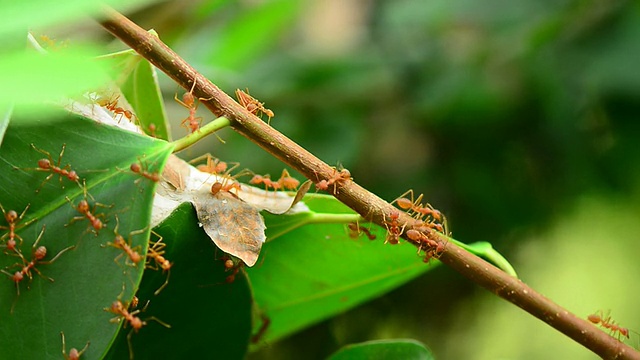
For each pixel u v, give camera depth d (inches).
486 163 34.2
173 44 31.9
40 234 16.0
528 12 34.4
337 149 33.5
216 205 17.0
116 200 16.0
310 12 41.2
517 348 38.0
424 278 34.4
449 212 34.7
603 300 38.9
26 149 16.2
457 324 35.3
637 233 35.8
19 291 15.9
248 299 17.6
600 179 34.0
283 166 32.3
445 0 35.5
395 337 34.4
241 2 33.8
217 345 17.8
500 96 33.3
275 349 31.7
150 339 17.5
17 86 9.5
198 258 17.1
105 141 16.3
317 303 20.0
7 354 15.7
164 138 19.0
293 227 17.9
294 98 34.3
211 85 16.8
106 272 15.8
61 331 15.8
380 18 38.8
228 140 33.3
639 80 31.2
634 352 17.6
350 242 18.7
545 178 34.4
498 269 17.6
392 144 35.0
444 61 34.7
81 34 21.5
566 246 36.3
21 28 10.2
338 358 19.0
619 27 32.2
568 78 32.9
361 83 34.6
